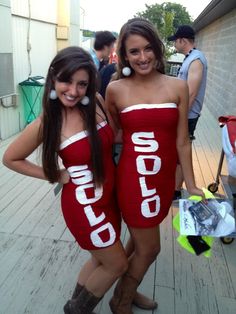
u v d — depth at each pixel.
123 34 1.43
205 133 6.29
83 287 1.71
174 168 1.61
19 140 1.42
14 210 3.06
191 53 2.94
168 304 2.05
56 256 2.44
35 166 1.48
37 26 6.34
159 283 2.22
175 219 1.66
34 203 3.21
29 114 6.05
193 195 1.72
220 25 8.55
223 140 2.82
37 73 6.57
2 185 3.58
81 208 1.46
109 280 1.62
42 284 2.16
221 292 2.17
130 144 1.52
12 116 5.53
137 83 1.49
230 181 3.09
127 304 1.83
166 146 1.51
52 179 1.45
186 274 2.32
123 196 1.57
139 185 1.53
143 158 1.50
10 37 4.98
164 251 2.56
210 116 8.11
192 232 1.58
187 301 2.08
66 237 2.68
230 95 6.24
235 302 2.09
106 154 1.48
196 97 2.96
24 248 2.51
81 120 1.37
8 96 5.16
